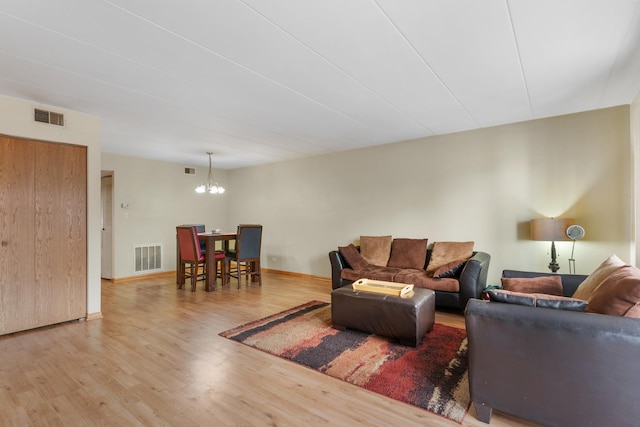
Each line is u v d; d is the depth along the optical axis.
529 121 3.85
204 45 2.13
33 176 3.17
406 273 4.05
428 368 2.36
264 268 6.80
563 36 2.06
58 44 2.10
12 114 3.01
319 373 2.31
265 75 2.60
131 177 5.89
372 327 2.93
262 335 3.02
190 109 3.38
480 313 1.75
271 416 1.81
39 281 3.20
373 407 1.90
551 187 3.72
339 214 5.58
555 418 1.58
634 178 3.23
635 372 1.41
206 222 7.12
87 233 3.52
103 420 1.77
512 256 3.96
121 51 2.20
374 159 5.14
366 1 1.71
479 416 1.77
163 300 4.36
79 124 3.44
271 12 1.79
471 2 1.73
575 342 1.52
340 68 2.49
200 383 2.16
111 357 2.55
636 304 1.61
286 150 5.48
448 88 2.89
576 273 3.57
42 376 2.25
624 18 1.87
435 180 4.53
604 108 3.43
